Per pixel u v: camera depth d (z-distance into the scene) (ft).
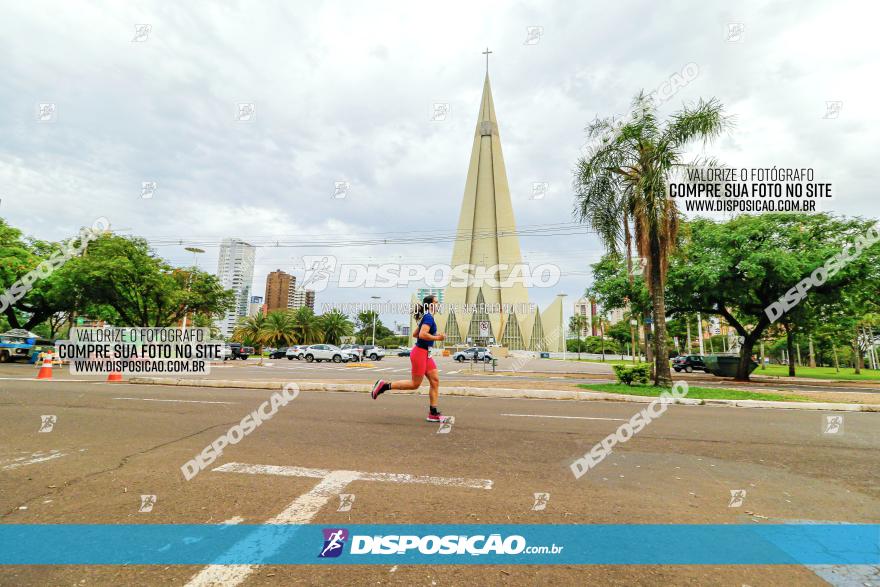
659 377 40.37
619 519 9.73
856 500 11.21
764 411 28.30
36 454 14.39
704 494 11.46
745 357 67.87
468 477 12.42
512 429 19.54
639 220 41.78
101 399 27.48
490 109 347.97
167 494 10.83
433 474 12.64
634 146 42.04
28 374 47.47
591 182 44.27
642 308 69.72
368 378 50.34
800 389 51.13
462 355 147.74
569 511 10.12
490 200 335.67
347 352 114.32
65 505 10.08
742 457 15.34
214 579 7.16
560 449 15.90
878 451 16.58
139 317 85.61
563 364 147.95
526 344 315.17
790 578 7.47
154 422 19.98
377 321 301.84
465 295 322.55
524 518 9.69
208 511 9.80
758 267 55.11
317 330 182.29
